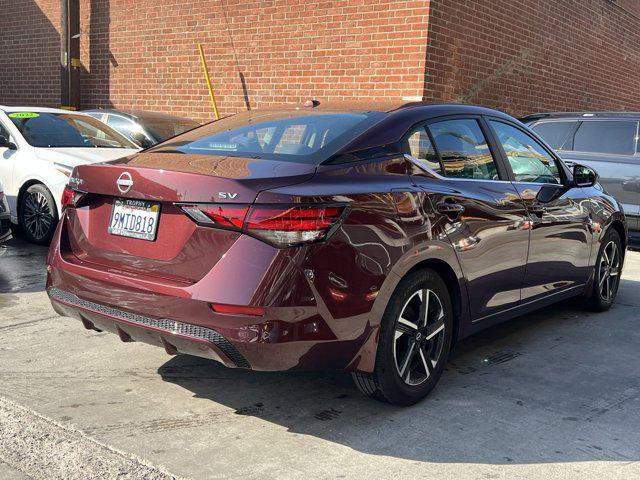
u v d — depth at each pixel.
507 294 4.27
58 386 3.81
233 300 2.95
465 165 4.02
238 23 10.78
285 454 3.11
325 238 3.04
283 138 3.65
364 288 3.18
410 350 3.55
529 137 4.77
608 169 8.73
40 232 7.36
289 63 10.28
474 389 3.95
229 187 3.02
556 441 3.31
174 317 3.08
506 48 10.55
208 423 3.41
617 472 3.02
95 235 3.53
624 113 9.03
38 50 13.80
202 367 4.16
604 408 3.73
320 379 4.02
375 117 3.76
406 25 9.01
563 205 4.80
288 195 2.97
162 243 3.22
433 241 3.54
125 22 12.30
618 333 5.12
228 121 4.22
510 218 4.16
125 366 4.14
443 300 3.71
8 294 5.57
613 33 14.43
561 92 12.52
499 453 3.17
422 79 8.95
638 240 8.61
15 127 7.67
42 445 3.13
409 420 3.50
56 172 7.13
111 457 3.04
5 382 3.84
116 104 12.71
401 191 3.44
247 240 2.98
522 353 4.62
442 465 3.04
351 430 3.37
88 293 3.41
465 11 9.49
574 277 5.11
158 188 3.19
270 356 2.97
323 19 9.79
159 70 11.98
